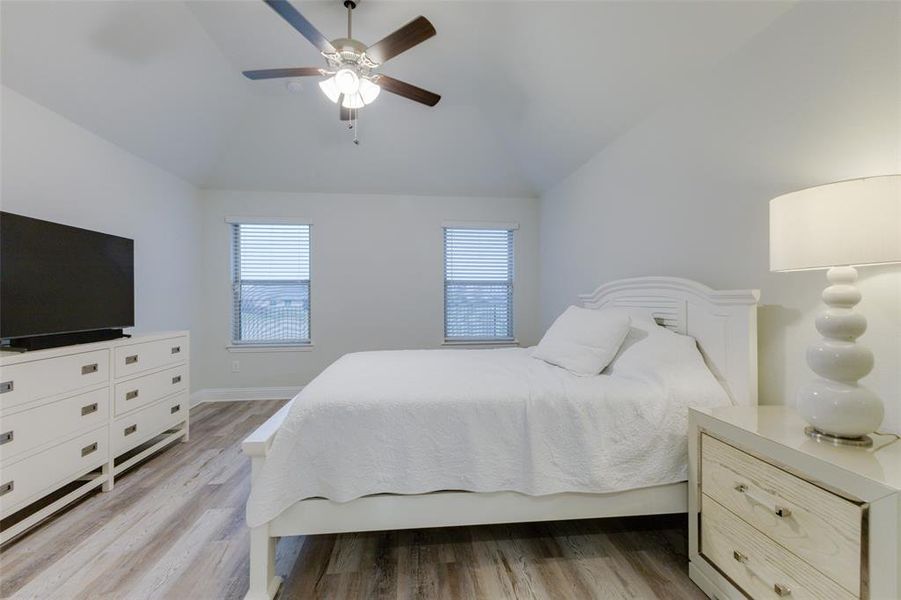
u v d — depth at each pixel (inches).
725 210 69.7
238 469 89.1
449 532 65.4
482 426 54.7
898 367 44.8
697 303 71.4
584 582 53.0
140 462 92.9
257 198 154.9
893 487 30.5
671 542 62.6
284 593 51.2
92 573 54.3
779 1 57.2
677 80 78.0
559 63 90.3
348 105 84.4
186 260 141.8
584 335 77.0
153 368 94.8
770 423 47.3
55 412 68.6
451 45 95.4
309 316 159.6
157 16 84.7
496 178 157.8
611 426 56.1
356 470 51.8
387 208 162.6
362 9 83.1
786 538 39.4
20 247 70.5
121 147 110.8
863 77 48.0
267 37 95.3
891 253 37.0
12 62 76.6
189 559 57.4
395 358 92.7
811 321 55.4
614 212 107.3
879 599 31.3
